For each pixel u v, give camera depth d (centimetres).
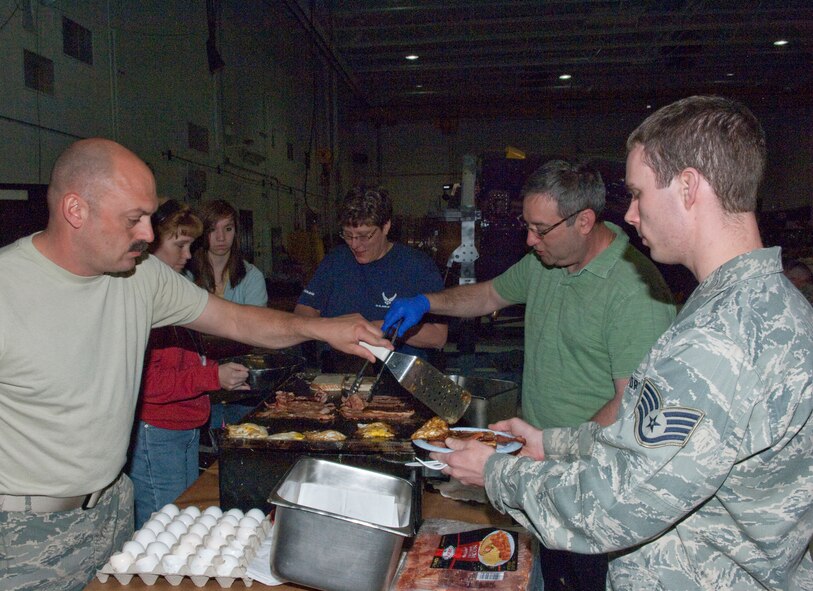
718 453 90
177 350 226
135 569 135
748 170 95
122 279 158
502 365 443
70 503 153
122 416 160
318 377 248
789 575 101
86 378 149
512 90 1349
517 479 111
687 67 1159
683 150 96
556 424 200
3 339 137
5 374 140
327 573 122
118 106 458
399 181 1506
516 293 229
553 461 111
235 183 713
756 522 96
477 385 222
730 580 101
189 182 576
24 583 150
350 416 204
